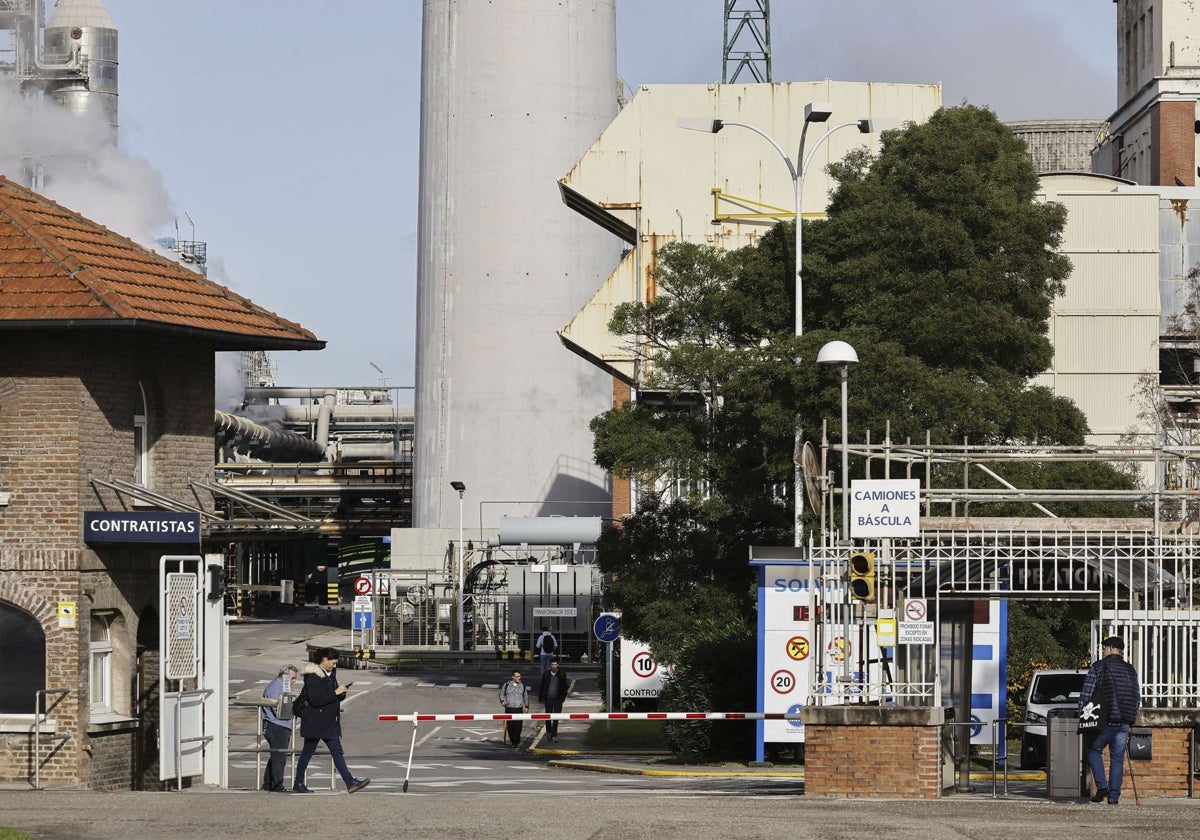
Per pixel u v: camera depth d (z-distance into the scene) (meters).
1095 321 108.06
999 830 29.28
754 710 58.34
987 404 61.69
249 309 55.94
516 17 154.25
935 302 64.81
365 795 38.12
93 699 49.69
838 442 61.47
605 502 156.12
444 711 89.88
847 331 63.31
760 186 114.94
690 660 59.66
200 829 29.62
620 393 123.75
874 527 36.97
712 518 66.12
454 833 28.89
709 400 70.56
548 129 154.62
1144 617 36.78
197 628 48.09
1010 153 67.94
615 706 83.69
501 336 154.88
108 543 49.25
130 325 47.47
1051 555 37.19
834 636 42.97
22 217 51.16
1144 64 166.25
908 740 36.12
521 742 76.00
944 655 40.62
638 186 115.25
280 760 47.31
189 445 54.34
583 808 33.25
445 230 155.88
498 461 155.12
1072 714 36.16
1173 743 36.88
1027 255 66.25
